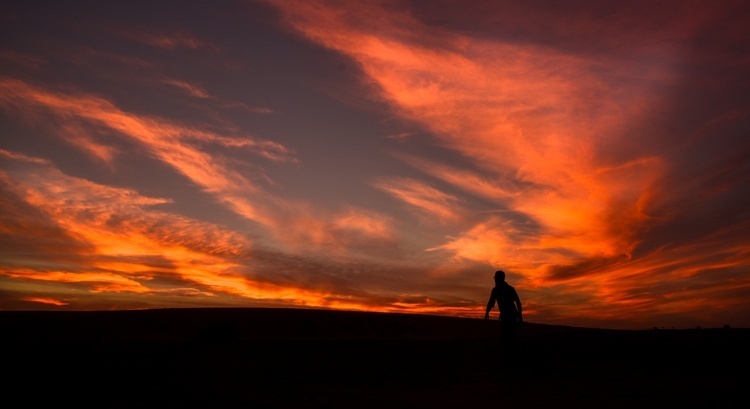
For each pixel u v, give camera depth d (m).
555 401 10.54
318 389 12.62
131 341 19.36
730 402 9.45
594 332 19.44
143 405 10.62
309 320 33.41
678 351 14.92
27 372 12.95
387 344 19.67
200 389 12.33
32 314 28.81
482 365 15.39
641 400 10.06
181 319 30.78
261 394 11.97
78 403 10.57
